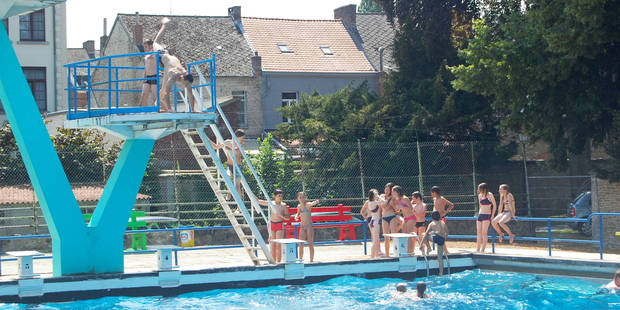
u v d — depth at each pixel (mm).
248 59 39094
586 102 19297
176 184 21547
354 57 41219
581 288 14461
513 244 20969
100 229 13617
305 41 41812
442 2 26906
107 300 13188
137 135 13883
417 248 18172
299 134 26531
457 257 16812
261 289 14531
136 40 38750
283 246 15031
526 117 20531
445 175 23297
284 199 22875
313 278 15234
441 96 25875
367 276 15766
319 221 21828
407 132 25250
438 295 13883
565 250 19266
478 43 20297
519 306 12875
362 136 25984
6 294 12633
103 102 44062
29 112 13047
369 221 16703
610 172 20203
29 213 21062
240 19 41906
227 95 37500
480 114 25141
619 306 12773
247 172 23062
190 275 14141
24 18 34219
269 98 38344
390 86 27531
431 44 26844
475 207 23562
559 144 20500
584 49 18094
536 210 26625
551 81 19281
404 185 23766
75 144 23297
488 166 25156
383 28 44719
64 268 13242
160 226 22594
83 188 21875
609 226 20859
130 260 17734
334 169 23219
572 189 26609
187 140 15602
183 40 39375
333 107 27641
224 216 22703
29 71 34312
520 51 19328
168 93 13508
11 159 21422
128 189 13883
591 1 16859
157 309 12508
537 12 18875
